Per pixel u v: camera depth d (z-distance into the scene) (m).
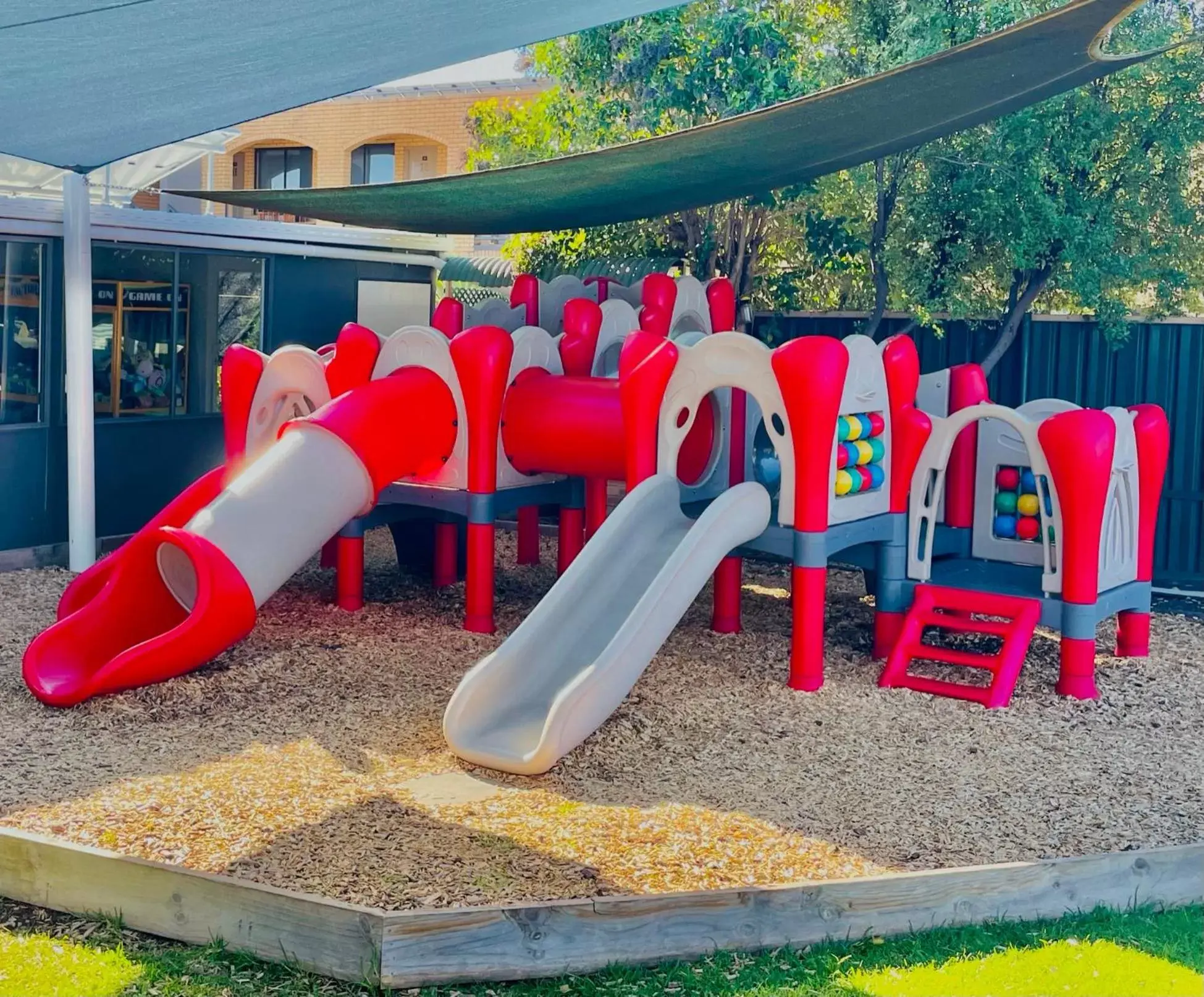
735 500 7.30
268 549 7.66
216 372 11.84
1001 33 6.43
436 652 8.16
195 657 7.29
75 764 5.94
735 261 13.20
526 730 6.26
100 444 10.77
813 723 6.82
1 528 10.04
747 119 7.54
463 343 8.59
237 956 4.27
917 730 6.73
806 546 7.42
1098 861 4.73
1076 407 8.48
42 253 10.16
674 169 8.69
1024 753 6.38
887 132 8.28
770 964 4.25
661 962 4.28
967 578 8.26
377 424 8.35
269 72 6.55
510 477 9.09
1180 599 10.41
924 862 4.91
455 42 6.80
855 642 8.67
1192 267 11.26
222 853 4.85
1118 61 7.34
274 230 12.09
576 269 14.13
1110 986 4.09
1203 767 6.22
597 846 5.02
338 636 8.49
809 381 7.27
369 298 13.53
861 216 11.95
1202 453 10.76
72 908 4.59
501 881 4.63
